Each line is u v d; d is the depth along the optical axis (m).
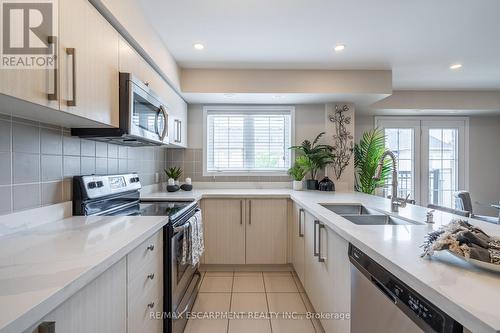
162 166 3.37
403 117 4.61
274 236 2.99
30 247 0.98
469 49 2.56
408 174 4.61
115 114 1.53
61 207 1.49
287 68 3.01
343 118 3.56
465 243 0.84
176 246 1.69
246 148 3.65
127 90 1.58
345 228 1.34
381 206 2.14
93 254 0.90
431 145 4.63
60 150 1.50
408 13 1.95
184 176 3.57
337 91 3.04
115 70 1.53
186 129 3.49
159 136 2.08
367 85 3.05
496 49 2.56
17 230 1.21
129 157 2.43
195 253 2.06
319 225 1.83
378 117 4.60
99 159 1.92
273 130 3.66
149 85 2.09
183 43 2.40
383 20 2.05
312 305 2.12
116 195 1.93
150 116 1.93
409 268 0.81
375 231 1.27
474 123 4.64
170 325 1.56
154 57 2.13
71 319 0.73
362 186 4.04
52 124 1.44
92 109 1.29
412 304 0.78
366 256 1.09
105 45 1.42
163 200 2.47
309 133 3.62
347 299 1.34
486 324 0.52
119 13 1.51
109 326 0.93
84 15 1.22
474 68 3.08
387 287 0.92
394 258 0.89
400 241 1.10
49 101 1.01
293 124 3.61
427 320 0.71
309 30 2.19
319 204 2.25
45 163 1.39
